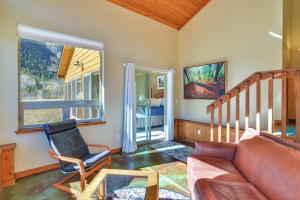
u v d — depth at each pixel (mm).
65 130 3035
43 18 3168
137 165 3469
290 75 2324
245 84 2836
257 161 1877
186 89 5438
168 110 5344
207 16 4887
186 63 5438
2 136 2818
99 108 4070
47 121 3334
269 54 3828
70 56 3631
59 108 3488
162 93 5391
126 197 2352
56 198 2398
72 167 2529
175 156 3943
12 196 2441
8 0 2832
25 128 3062
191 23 5266
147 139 5062
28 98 3119
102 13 3951
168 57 5383
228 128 3098
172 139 5324
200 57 5062
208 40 4875
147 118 5062
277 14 3719
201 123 4867
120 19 4266
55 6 3297
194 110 5281
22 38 3027
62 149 2756
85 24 3689
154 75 5195
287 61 4008
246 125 2801
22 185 2727
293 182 1377
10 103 2883
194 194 1787
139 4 4371
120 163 3570
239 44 4277
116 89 4238
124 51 4359
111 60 4133
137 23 4605
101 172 2111
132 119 4301
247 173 1967
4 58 2822
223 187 1724
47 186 2701
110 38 4094
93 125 3863
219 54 4648
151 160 3723
